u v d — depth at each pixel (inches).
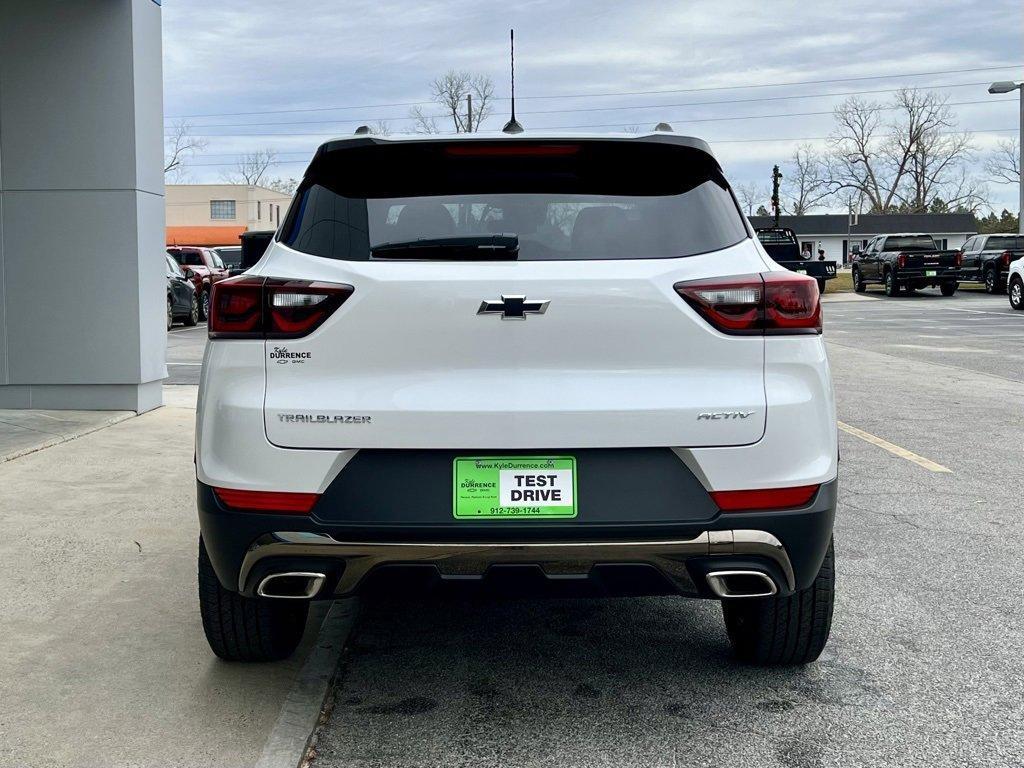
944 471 267.3
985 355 571.8
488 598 115.1
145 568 178.2
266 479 111.3
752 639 135.3
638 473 111.6
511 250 113.2
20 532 199.6
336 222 117.3
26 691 129.0
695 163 124.9
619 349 111.0
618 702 128.6
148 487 238.2
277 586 114.7
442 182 120.5
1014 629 154.5
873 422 345.4
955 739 118.3
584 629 156.2
